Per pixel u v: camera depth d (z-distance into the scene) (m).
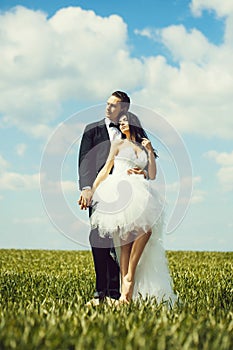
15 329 4.96
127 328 5.23
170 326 5.38
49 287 9.45
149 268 7.40
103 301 7.29
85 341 4.66
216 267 14.48
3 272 12.77
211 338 4.94
